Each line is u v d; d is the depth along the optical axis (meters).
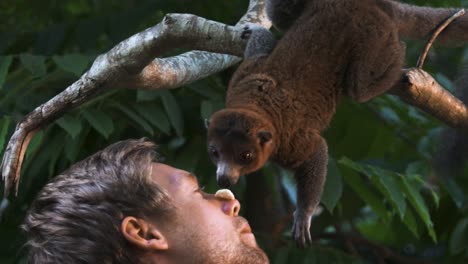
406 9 7.66
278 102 7.25
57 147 9.03
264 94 7.31
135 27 10.49
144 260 4.69
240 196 10.80
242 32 7.25
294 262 10.10
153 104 9.21
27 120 6.73
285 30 7.77
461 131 7.10
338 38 7.18
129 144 5.00
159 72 7.05
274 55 7.35
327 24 7.26
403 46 7.30
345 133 10.93
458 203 10.32
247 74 7.46
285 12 7.65
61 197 4.74
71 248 4.60
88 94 6.82
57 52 10.62
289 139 7.27
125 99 9.20
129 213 4.68
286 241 11.05
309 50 7.23
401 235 12.27
